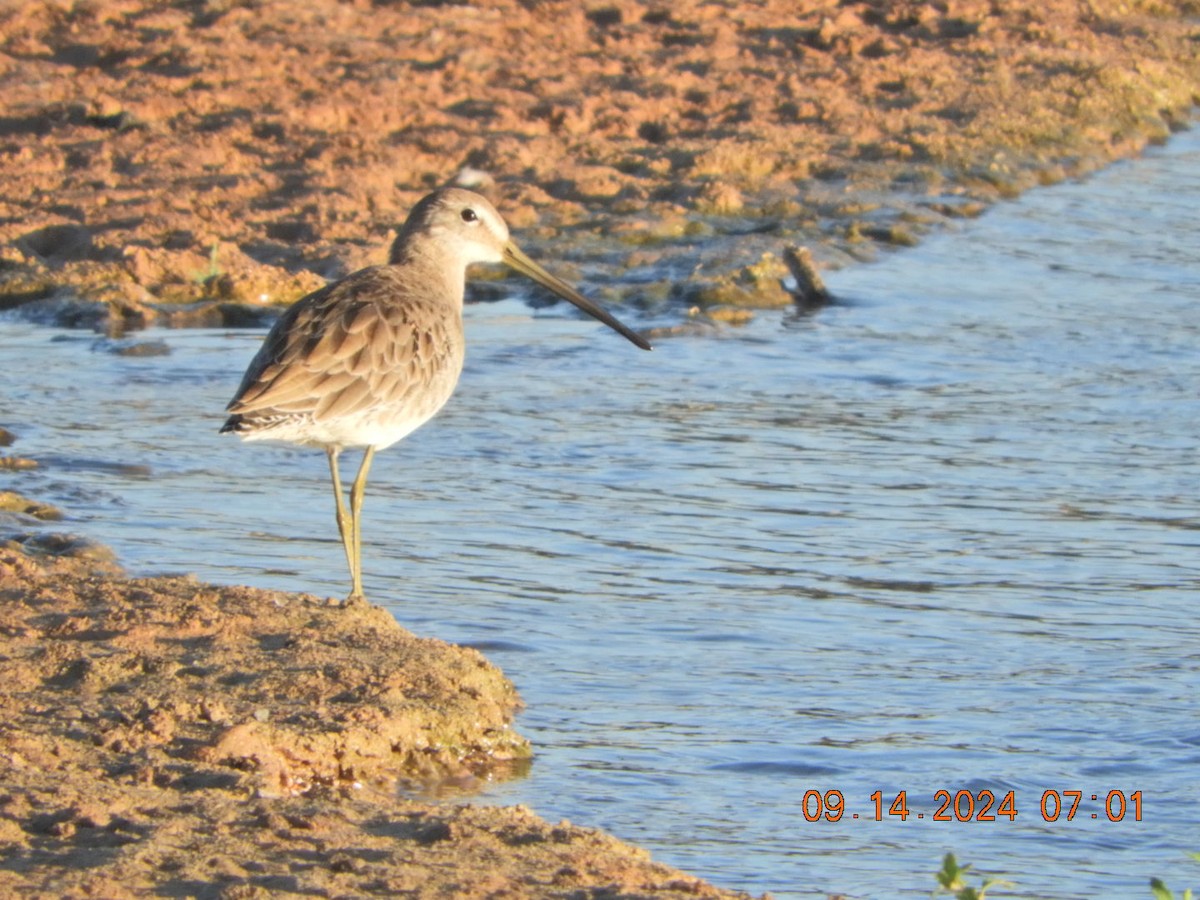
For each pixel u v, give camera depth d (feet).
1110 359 63.77
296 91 94.48
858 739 34.24
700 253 74.64
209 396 57.31
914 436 54.90
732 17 116.06
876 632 39.81
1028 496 49.49
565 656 37.96
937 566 44.06
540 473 50.80
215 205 77.51
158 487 48.42
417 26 109.29
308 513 46.93
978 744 34.12
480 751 32.89
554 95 97.45
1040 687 36.88
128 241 71.51
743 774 32.68
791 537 45.98
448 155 85.76
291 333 38.09
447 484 49.75
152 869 25.35
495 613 40.16
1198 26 125.80
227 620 36.06
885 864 29.30
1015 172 91.25
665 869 27.09
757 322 68.49
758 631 39.70
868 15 120.06
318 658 34.45
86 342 63.36
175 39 102.47
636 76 102.17
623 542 45.29
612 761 33.01
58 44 102.94
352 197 78.84
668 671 37.40
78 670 33.32
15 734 30.17
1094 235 82.33
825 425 55.93
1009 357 63.98
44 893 24.36
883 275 75.20
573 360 62.75
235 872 25.45
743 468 51.49
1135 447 54.08
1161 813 31.40
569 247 75.51
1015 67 108.99
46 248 72.79
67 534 42.96
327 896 24.63
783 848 29.73
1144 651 38.75
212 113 90.94
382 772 31.68
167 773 29.43
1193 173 95.35
